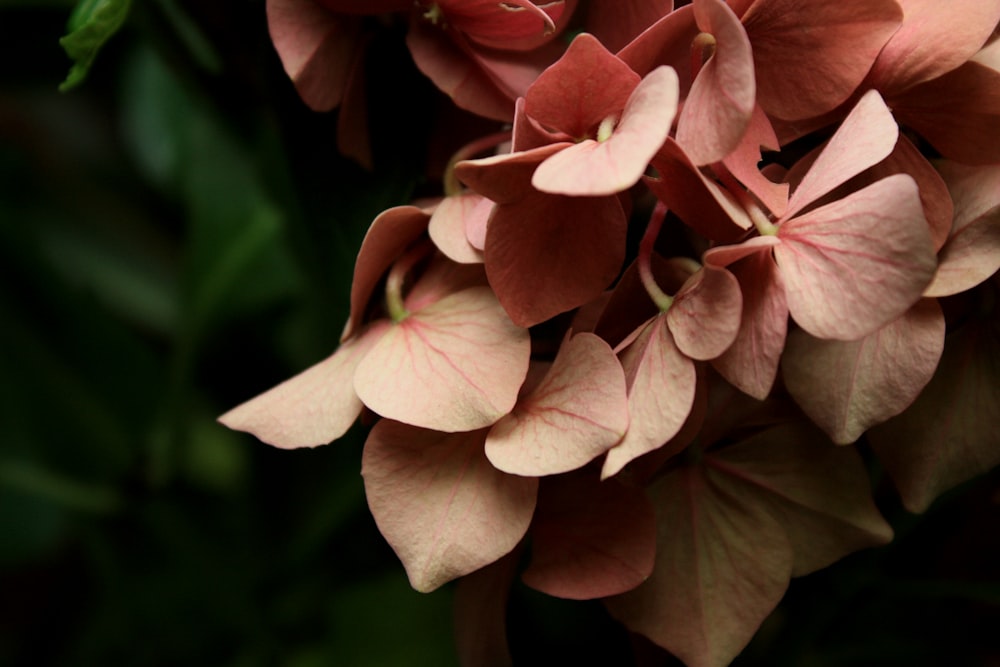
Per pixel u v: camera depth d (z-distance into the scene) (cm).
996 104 22
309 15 23
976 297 23
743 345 21
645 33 21
